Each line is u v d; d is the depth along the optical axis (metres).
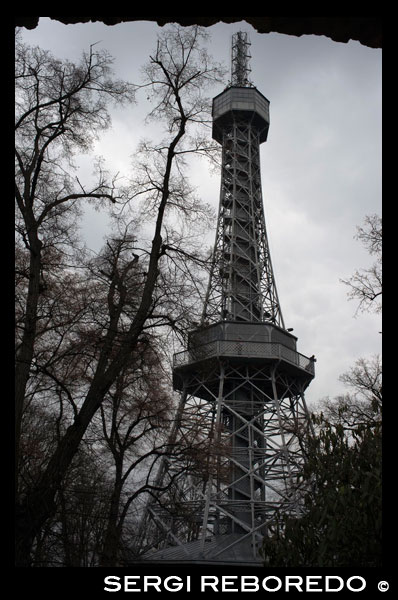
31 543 15.72
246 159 62.72
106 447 23.91
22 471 21.70
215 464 23.17
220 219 58.34
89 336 19.75
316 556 13.37
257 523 42.69
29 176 19.02
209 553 36.78
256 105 64.19
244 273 54.84
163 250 19.41
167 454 19.83
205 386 45.09
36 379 21.81
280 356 45.41
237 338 48.25
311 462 16.25
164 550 38.06
